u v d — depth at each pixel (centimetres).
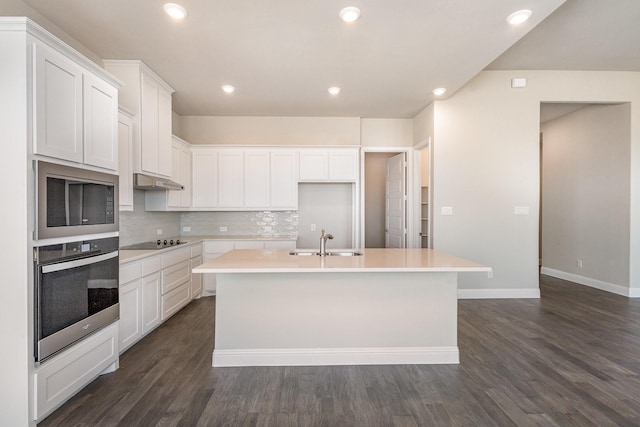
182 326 344
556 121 583
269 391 222
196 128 516
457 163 446
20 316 174
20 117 173
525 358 271
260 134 520
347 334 264
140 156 328
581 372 248
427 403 208
